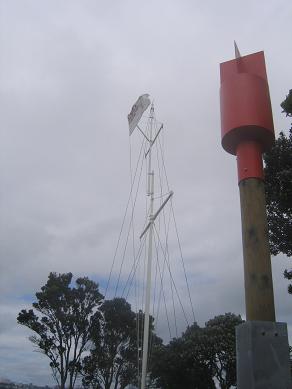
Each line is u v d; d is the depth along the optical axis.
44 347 50.19
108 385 51.19
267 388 9.91
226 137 13.08
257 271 11.42
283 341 10.30
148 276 26.75
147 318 25.70
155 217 28.25
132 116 30.56
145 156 30.22
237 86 13.11
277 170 18.45
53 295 51.56
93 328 51.97
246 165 12.65
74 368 50.50
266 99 13.17
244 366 10.32
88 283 53.25
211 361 32.66
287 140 18.42
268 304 11.09
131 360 51.75
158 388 35.31
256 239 11.76
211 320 35.16
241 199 12.45
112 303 53.19
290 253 19.64
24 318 50.56
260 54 13.84
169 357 33.34
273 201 18.89
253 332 10.30
